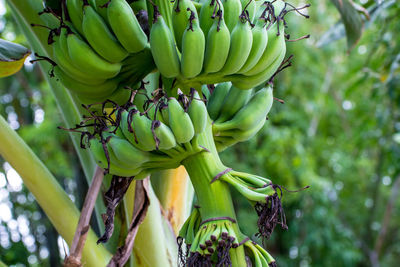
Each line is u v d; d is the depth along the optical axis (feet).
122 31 4.26
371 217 24.67
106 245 5.33
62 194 5.24
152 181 5.73
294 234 19.85
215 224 4.29
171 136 4.19
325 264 20.58
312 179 17.67
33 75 17.38
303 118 19.97
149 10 4.57
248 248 4.33
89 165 5.48
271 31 4.40
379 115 14.08
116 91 4.60
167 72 4.33
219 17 4.21
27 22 4.86
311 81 19.61
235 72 4.35
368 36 14.25
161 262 5.29
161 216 5.53
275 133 17.54
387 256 27.53
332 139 23.75
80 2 4.39
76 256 4.76
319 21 19.29
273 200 4.23
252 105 4.56
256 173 17.83
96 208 5.42
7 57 4.91
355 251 20.58
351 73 11.92
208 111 4.67
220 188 4.37
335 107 22.20
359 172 23.89
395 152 14.37
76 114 5.40
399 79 11.28
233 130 4.59
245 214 17.12
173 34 4.43
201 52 4.21
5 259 15.52
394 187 21.81
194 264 4.20
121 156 4.25
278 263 19.63
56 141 16.62
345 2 6.42
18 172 5.14
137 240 5.26
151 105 4.30
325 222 19.67
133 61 4.49
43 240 17.39
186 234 4.48
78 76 4.42
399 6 9.77
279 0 4.63
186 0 4.32
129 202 5.23
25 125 18.35
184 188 5.74
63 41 4.35
